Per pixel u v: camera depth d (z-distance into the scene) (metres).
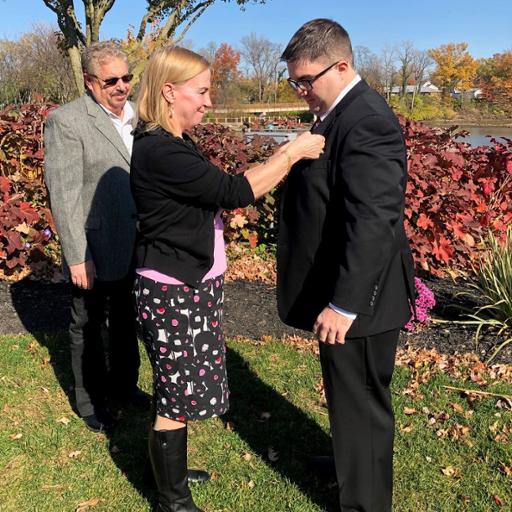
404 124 6.16
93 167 2.88
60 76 30.20
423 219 5.39
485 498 2.66
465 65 63.88
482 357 4.01
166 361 2.21
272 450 3.01
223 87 59.62
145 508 2.59
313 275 2.23
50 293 5.05
